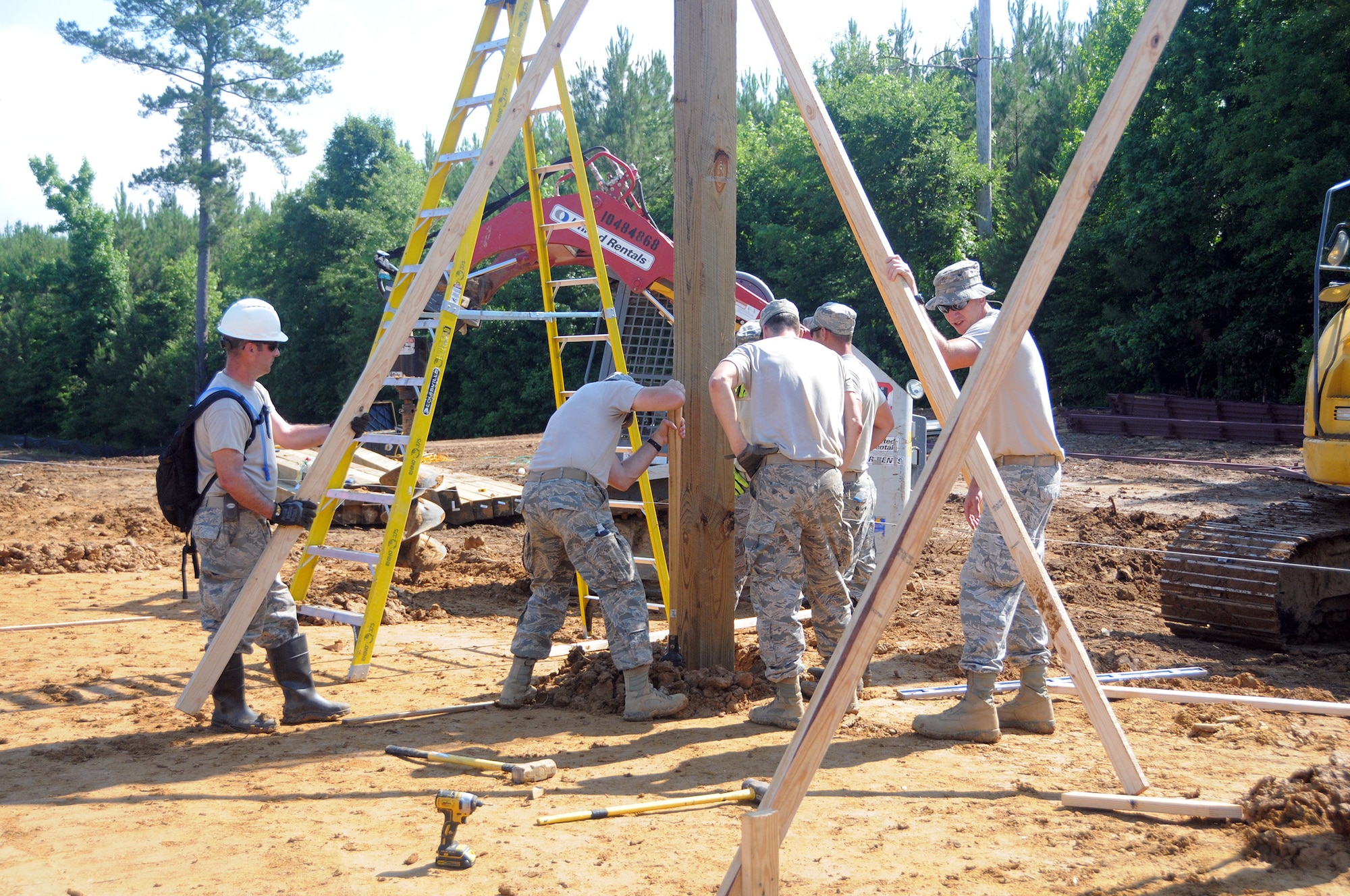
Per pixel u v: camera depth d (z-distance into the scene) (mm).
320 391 46625
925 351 3715
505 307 38125
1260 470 15211
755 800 3754
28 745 4523
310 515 4785
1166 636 6703
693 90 5332
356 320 44250
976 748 4410
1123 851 3232
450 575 9273
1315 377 7086
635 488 8633
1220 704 4941
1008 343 2869
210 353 52250
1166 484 14242
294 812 3688
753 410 4797
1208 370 27547
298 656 4934
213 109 44188
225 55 44344
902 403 7301
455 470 16312
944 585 8680
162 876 3139
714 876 3084
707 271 5340
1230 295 25203
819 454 4734
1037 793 3805
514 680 5145
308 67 45094
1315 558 6508
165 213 86938
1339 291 7121
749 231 34219
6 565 9602
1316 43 21531
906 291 3754
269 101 45031
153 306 59906
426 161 57906
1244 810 3408
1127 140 27438
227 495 4742
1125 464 16703
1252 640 6320
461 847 3193
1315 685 5457
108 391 55594
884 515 7355
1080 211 2861
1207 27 25609
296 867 3197
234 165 46188
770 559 4754
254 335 4738
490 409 40000
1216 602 6207
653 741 4547
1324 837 3205
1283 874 3029
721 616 5500
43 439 53594
